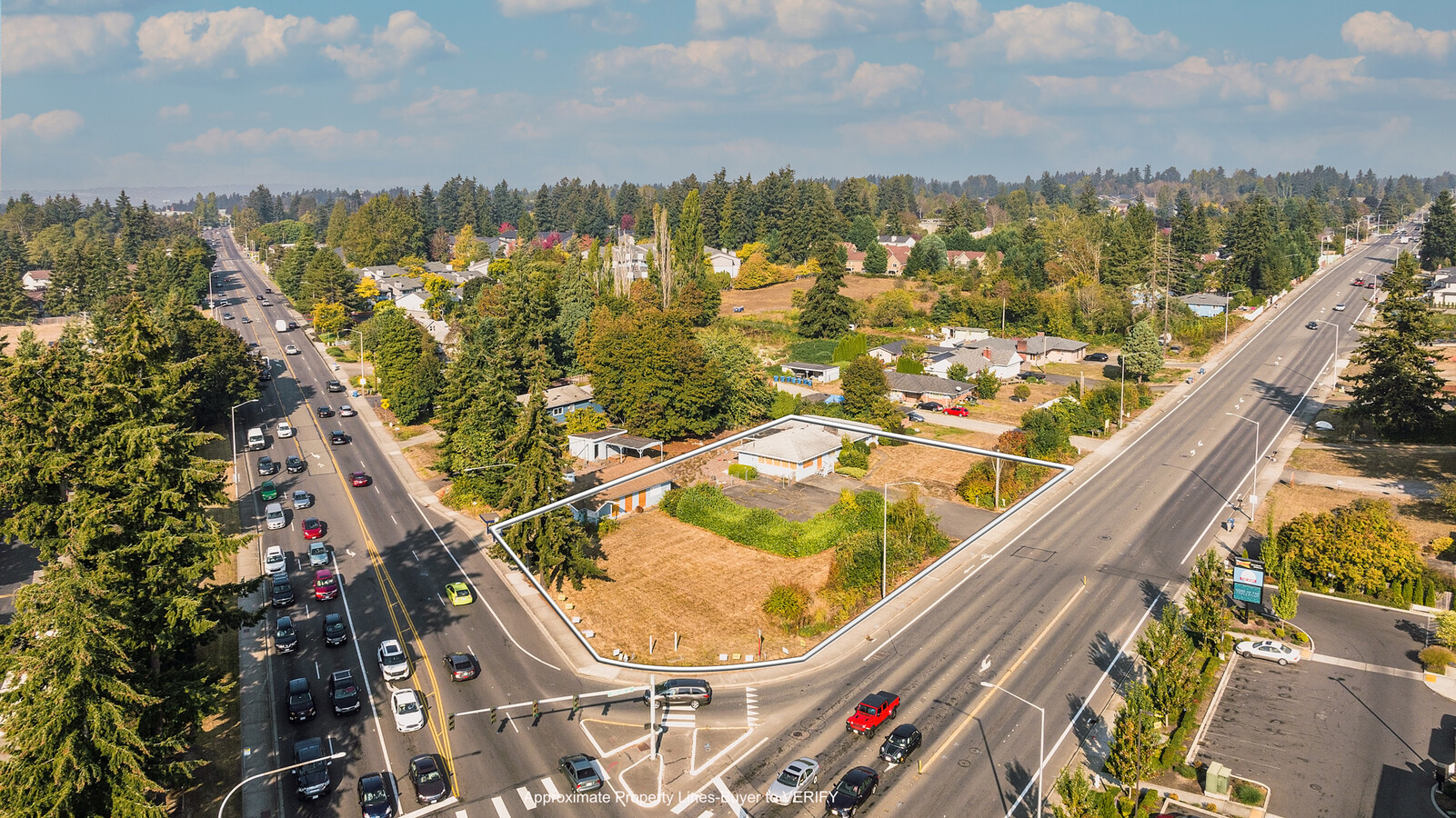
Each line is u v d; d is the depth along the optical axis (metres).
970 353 125.94
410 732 43.97
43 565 62.66
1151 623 46.22
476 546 68.81
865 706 44.28
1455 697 46.53
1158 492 79.62
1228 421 100.75
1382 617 56.09
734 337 108.19
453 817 37.25
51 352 49.75
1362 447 89.06
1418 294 90.44
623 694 47.56
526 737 43.44
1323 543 60.19
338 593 60.31
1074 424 98.62
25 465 42.91
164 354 44.28
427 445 97.19
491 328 119.12
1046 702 46.22
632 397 94.75
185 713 38.34
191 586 40.84
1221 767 38.78
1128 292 163.75
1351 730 43.75
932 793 38.75
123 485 40.56
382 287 199.88
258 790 39.47
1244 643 51.66
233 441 94.38
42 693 31.95
